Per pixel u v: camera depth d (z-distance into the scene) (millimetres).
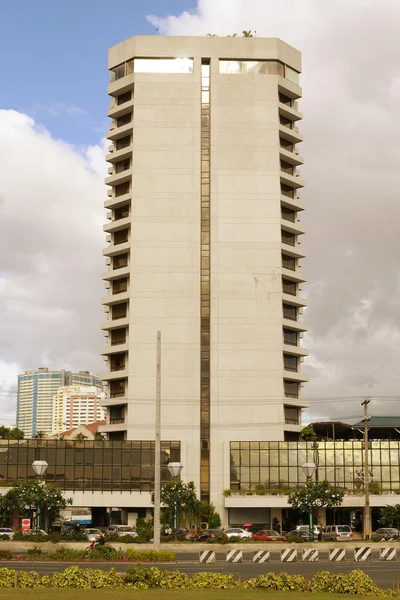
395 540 84938
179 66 126875
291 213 128250
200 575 41094
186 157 124188
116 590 38000
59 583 39344
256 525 111875
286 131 127438
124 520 113812
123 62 128750
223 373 119000
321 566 57250
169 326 119875
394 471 113312
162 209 122812
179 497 93188
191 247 121875
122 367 122312
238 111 126062
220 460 116000
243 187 123938
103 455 112562
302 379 122750
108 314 126000
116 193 128750
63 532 97375
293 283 126938
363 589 37812
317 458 113688
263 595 36250
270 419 118438
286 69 129875
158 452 54188
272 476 113875
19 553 69625
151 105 125625
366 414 95688
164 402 117938
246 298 121188
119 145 129750
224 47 127750
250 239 122688
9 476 111062
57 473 111625
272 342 120375
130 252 122125
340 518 113312
